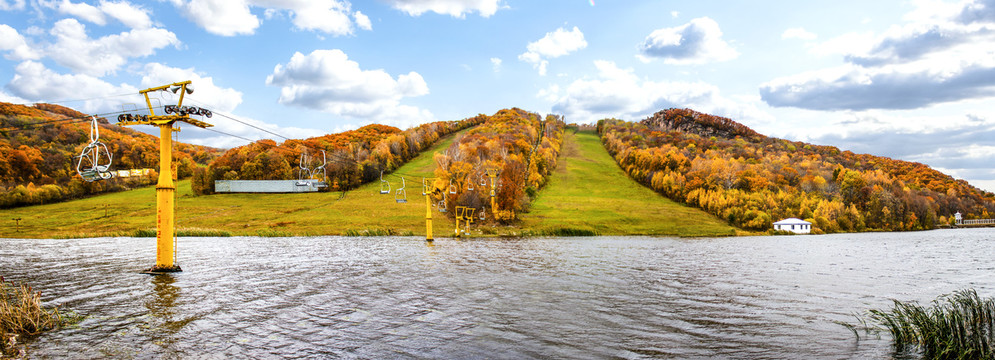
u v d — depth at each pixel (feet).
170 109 95.45
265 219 332.60
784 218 412.57
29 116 442.09
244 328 58.13
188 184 497.87
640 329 59.57
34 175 399.44
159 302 72.18
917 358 49.47
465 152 513.04
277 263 122.72
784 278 104.53
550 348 51.60
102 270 106.63
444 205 255.91
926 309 71.92
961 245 223.51
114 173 86.12
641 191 501.97
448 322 61.82
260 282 91.50
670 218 371.15
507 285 90.02
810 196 468.75
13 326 54.80
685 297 80.53
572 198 445.37
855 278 106.01
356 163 465.88
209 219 333.21
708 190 433.89
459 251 163.84
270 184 431.84
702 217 388.78
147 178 469.16
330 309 68.69
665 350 51.39
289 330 57.47
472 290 84.48
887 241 260.42
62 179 409.90
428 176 523.29
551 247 187.73
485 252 160.56
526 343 53.26
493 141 570.46
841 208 424.87
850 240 272.31
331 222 321.11
